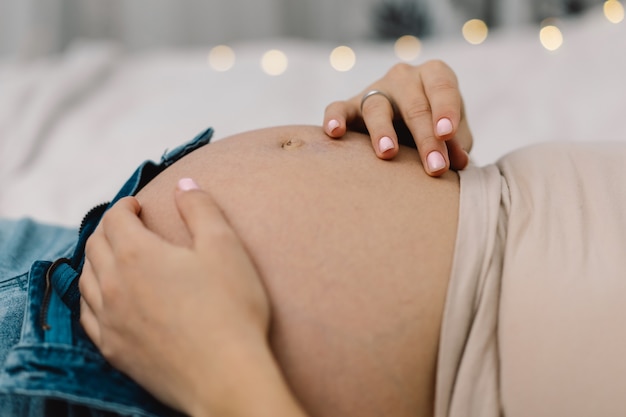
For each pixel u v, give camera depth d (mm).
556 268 542
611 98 1244
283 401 432
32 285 552
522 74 1399
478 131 1250
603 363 511
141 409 486
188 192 536
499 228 586
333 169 609
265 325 482
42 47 2162
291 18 2439
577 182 615
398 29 2262
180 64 1603
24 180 1157
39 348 498
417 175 626
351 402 505
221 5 2342
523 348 526
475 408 532
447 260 553
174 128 1275
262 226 544
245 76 1499
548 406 520
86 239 635
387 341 512
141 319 465
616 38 1390
